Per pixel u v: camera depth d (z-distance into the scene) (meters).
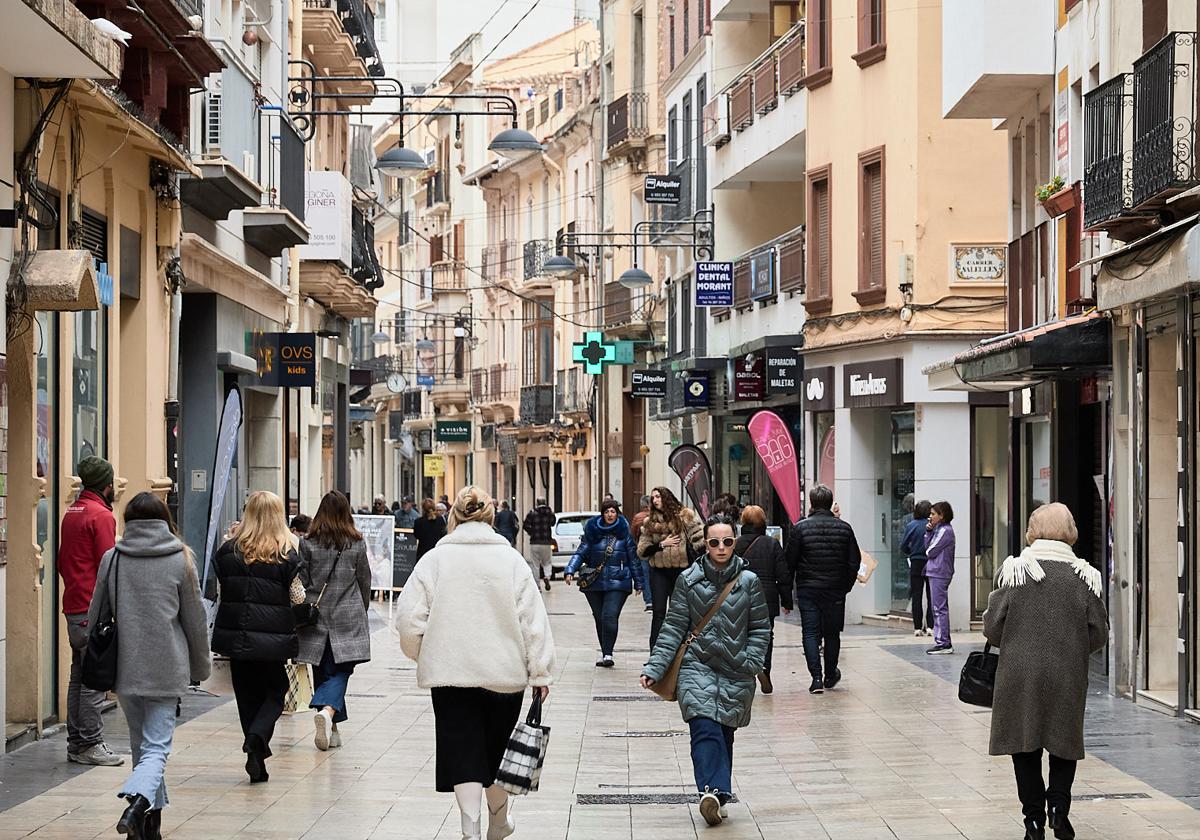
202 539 27.42
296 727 18.52
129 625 11.88
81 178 18.42
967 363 25.33
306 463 39.38
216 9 26.28
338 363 46.59
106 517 14.84
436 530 39.53
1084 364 21.70
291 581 14.66
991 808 13.48
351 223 40.44
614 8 64.69
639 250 61.28
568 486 72.88
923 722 19.02
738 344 45.72
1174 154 17.61
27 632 16.39
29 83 15.97
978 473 33.09
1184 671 18.62
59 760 15.20
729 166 45.66
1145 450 19.95
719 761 13.21
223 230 28.20
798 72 38.88
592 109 67.50
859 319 35.25
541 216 78.06
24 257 15.83
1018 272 27.86
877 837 12.37
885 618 34.47
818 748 17.12
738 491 47.06
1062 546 11.80
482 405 85.69
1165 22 19.16
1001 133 33.38
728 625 13.41
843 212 36.34
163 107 20.23
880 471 35.62
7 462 16.06
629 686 23.48
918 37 33.50
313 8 39.31
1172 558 19.95
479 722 11.43
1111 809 13.06
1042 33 25.86
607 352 57.62
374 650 29.22
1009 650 11.65
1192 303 18.53
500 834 11.72
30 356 16.17
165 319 22.73
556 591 49.38
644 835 12.65
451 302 91.94
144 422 21.86
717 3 46.50
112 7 17.62
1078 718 11.55
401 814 13.26
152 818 11.84
